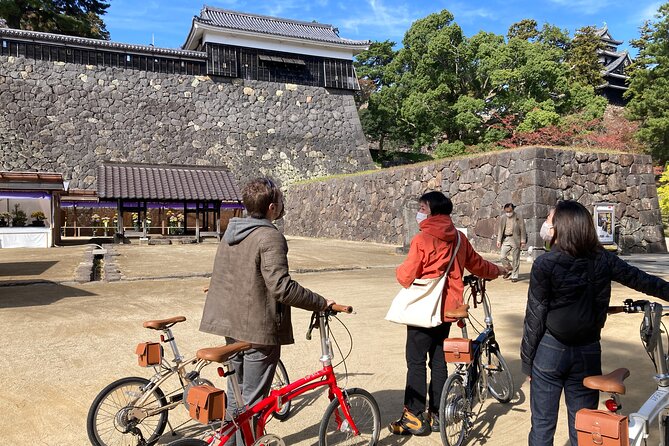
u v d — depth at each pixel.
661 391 2.62
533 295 2.71
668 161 30.50
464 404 3.59
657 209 19.31
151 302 8.93
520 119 32.88
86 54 34.09
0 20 33.59
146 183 24.75
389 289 10.48
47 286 10.78
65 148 32.47
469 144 34.88
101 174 24.70
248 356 2.88
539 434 2.73
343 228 29.30
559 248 2.67
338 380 4.91
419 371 3.74
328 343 3.21
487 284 11.07
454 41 34.72
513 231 11.38
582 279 2.61
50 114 32.56
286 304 2.85
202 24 35.81
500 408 4.30
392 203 25.00
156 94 35.38
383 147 48.00
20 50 32.56
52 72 33.06
